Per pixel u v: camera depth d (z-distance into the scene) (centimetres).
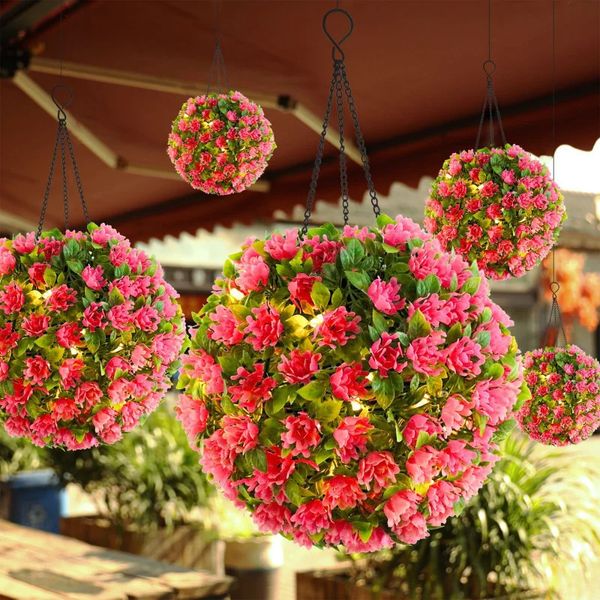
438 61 340
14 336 229
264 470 157
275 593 453
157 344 239
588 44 300
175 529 510
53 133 489
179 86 385
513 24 304
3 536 419
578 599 394
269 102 380
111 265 238
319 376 153
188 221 532
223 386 163
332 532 158
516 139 348
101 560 369
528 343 1595
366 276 157
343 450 152
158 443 543
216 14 342
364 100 381
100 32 406
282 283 162
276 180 465
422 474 153
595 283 1414
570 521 395
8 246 241
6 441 613
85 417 236
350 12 331
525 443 404
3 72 395
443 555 378
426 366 153
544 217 246
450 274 164
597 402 256
